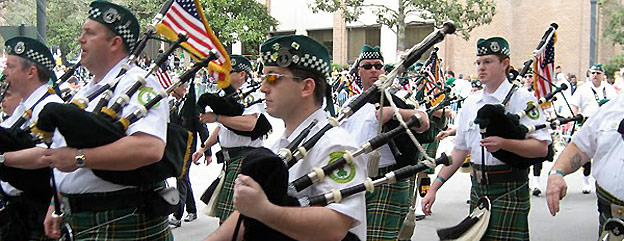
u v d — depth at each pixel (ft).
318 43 7.18
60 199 9.50
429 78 20.30
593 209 22.29
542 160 12.09
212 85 32.07
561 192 9.72
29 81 11.26
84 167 8.29
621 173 9.18
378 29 70.28
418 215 20.61
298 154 6.79
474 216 12.18
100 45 9.47
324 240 6.43
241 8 57.57
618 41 64.49
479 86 25.59
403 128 7.15
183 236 18.34
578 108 28.43
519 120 12.05
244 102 14.89
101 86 9.49
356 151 6.85
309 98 7.21
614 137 9.35
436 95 18.26
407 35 67.51
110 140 8.30
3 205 11.24
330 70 7.52
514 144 11.58
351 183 6.72
